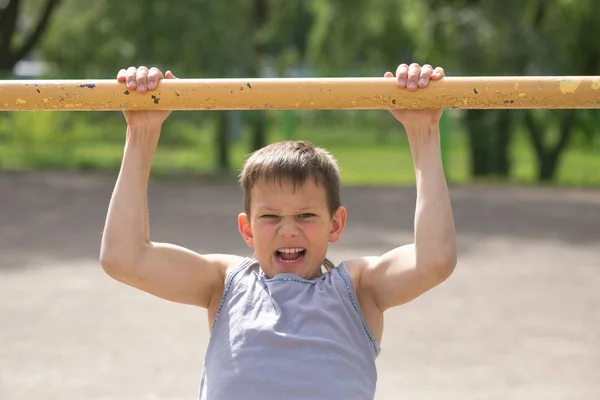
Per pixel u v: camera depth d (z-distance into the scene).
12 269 14.41
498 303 12.22
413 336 10.47
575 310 11.83
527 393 8.38
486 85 4.45
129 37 30.47
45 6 32.38
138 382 8.67
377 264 4.71
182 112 32.00
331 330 4.51
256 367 4.43
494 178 32.06
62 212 21.53
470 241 17.89
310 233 4.62
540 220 21.19
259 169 4.63
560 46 31.20
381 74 34.25
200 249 16.22
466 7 32.62
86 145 34.34
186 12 29.89
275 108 4.52
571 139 34.47
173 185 28.20
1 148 33.00
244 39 30.95
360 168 36.84
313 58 35.38
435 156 4.61
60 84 4.54
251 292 4.66
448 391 8.43
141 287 4.71
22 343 10.06
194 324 10.98
